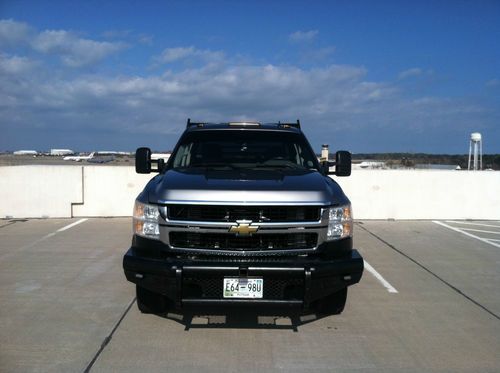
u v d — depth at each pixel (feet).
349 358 13.76
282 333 15.53
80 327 15.71
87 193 37.93
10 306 17.66
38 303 18.02
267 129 19.90
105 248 27.40
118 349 14.08
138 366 13.02
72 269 22.90
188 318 16.66
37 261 24.39
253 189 14.47
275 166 18.17
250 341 14.87
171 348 14.24
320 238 14.55
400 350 14.35
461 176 38.81
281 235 14.47
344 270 14.49
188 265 13.85
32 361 13.20
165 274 13.98
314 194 14.65
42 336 14.94
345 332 15.71
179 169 17.53
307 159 18.95
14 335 14.98
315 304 17.46
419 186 38.73
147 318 16.58
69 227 33.88
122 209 38.17
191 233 14.40
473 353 14.21
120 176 38.14
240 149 18.86
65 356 13.55
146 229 14.70
